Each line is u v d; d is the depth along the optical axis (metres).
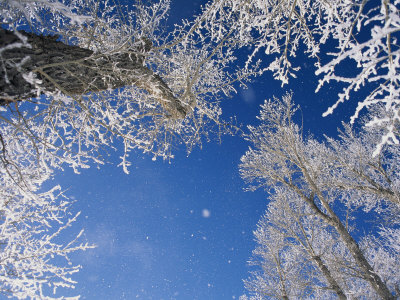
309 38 3.50
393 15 1.23
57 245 3.50
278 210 8.83
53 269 3.26
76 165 2.70
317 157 8.61
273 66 2.99
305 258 8.63
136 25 3.66
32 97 2.12
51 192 3.22
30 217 3.38
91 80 2.47
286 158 8.54
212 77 5.20
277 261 9.18
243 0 3.78
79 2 3.58
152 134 4.18
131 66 2.84
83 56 2.37
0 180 2.98
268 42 3.34
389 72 1.39
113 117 2.70
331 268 7.83
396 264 7.87
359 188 7.80
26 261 3.37
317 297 9.37
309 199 8.02
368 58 1.44
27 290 2.84
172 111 3.76
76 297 2.90
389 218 8.10
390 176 8.29
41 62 2.03
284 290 8.79
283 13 3.72
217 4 3.47
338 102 1.54
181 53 4.45
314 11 3.70
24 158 3.26
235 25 3.77
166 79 4.71
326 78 1.50
